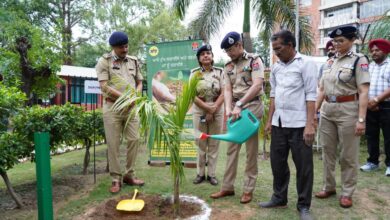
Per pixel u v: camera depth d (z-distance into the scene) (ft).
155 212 11.14
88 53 79.41
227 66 11.94
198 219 10.37
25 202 12.72
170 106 11.07
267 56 58.70
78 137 16.10
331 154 12.01
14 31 30.45
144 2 68.28
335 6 91.25
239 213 11.00
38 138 8.68
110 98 13.20
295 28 32.22
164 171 16.79
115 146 13.35
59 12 71.92
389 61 15.65
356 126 10.93
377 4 82.07
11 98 12.12
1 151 11.27
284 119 10.61
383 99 15.07
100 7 68.13
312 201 12.04
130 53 65.00
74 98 42.57
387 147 15.29
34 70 21.21
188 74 17.34
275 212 11.09
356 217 10.74
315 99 10.15
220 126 14.32
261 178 15.11
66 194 13.47
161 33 66.90
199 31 33.35
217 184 14.25
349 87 11.14
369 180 14.49
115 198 12.45
